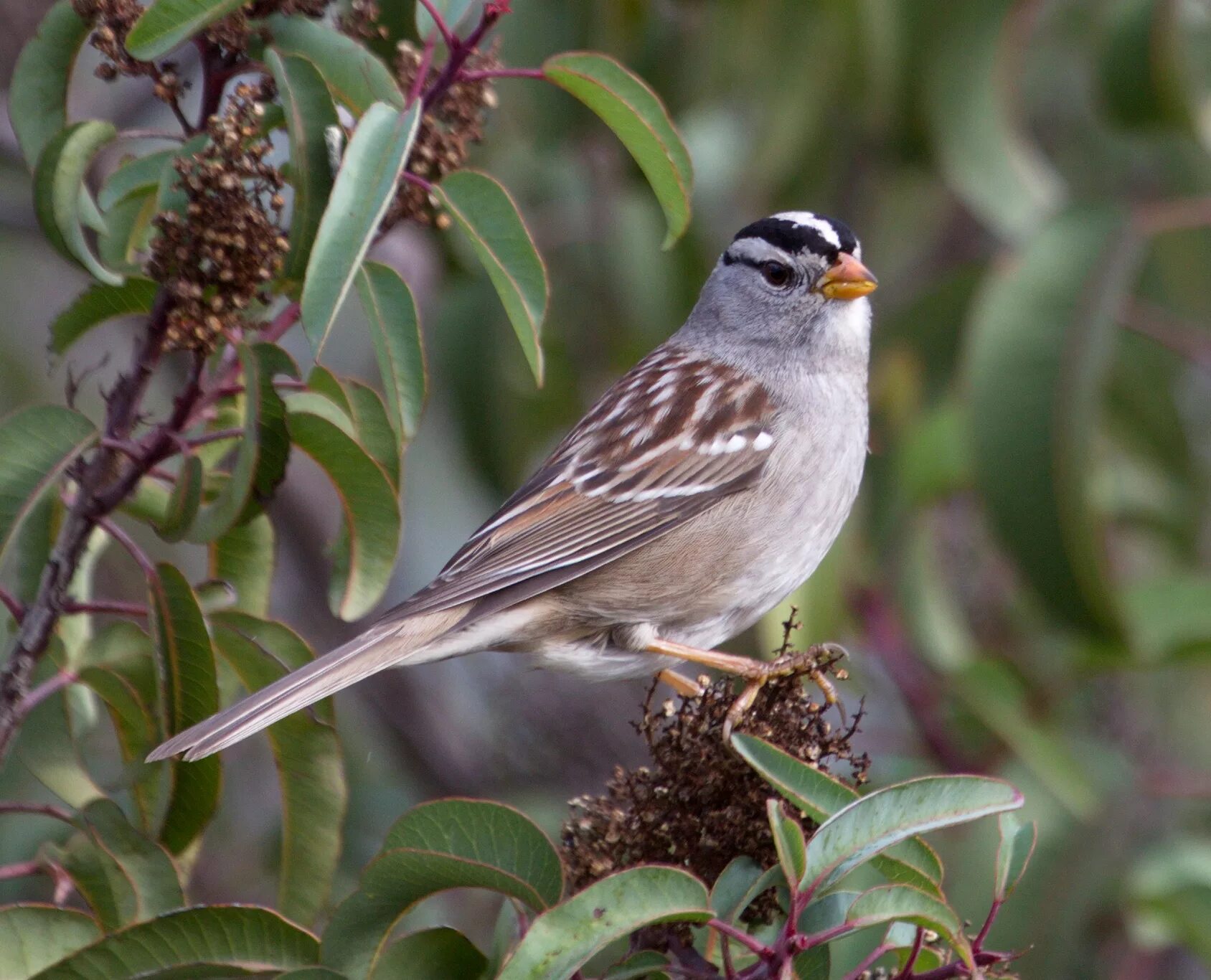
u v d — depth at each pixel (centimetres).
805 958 518
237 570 669
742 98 1100
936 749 990
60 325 603
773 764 512
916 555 1006
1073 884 920
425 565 1340
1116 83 1074
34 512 622
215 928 544
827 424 816
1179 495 1154
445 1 612
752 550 791
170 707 596
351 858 1066
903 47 1051
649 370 848
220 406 641
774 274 831
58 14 604
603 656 778
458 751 1163
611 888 491
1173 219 930
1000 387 918
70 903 833
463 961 564
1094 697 1131
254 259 561
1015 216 1058
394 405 591
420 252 1185
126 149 1029
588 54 584
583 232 1129
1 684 583
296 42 592
